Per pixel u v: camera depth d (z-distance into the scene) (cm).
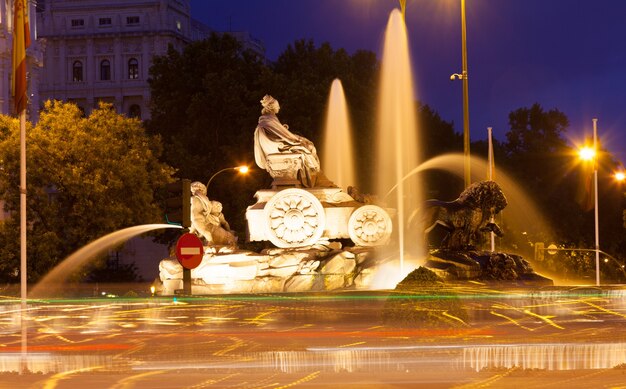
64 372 1820
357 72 7788
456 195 8319
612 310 2873
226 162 6638
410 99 5806
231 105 6800
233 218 6631
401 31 5412
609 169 8412
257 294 3269
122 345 2262
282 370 1809
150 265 10806
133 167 5719
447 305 2286
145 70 14812
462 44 4544
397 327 2288
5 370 1855
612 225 8375
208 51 7131
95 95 14788
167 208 2652
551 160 9544
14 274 5669
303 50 7638
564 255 4856
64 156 5600
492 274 3378
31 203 5569
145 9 14825
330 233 3659
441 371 1772
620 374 1725
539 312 2822
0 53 9106
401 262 3447
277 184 3747
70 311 3378
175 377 1741
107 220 5594
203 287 3556
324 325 2609
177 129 7275
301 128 6606
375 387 1605
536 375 1719
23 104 3572
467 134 4512
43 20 14900
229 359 1977
